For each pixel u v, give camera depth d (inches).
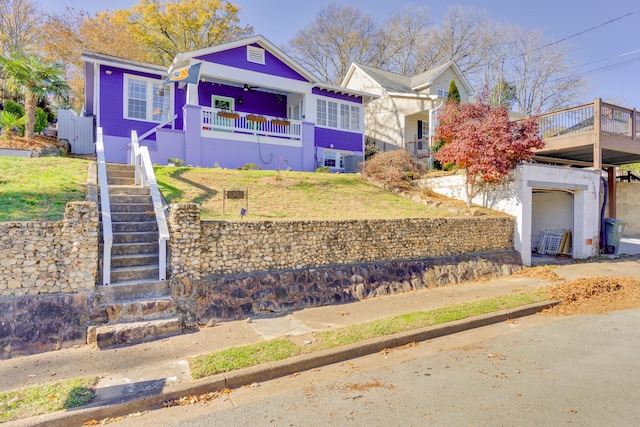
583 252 522.9
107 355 201.5
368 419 145.1
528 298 310.0
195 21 1203.9
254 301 273.9
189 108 595.8
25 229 222.1
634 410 149.7
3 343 201.5
